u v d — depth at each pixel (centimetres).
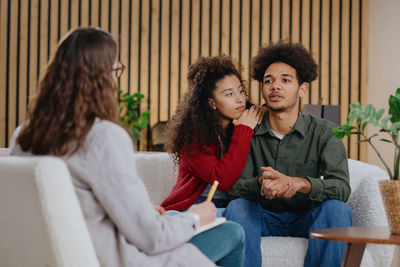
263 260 216
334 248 205
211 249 156
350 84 830
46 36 816
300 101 823
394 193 175
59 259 118
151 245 132
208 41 837
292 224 232
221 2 841
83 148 129
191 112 241
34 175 115
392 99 194
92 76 137
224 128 249
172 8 835
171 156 272
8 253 129
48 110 134
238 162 229
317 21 834
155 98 829
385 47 774
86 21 823
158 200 268
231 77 246
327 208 214
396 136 186
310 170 240
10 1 816
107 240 130
